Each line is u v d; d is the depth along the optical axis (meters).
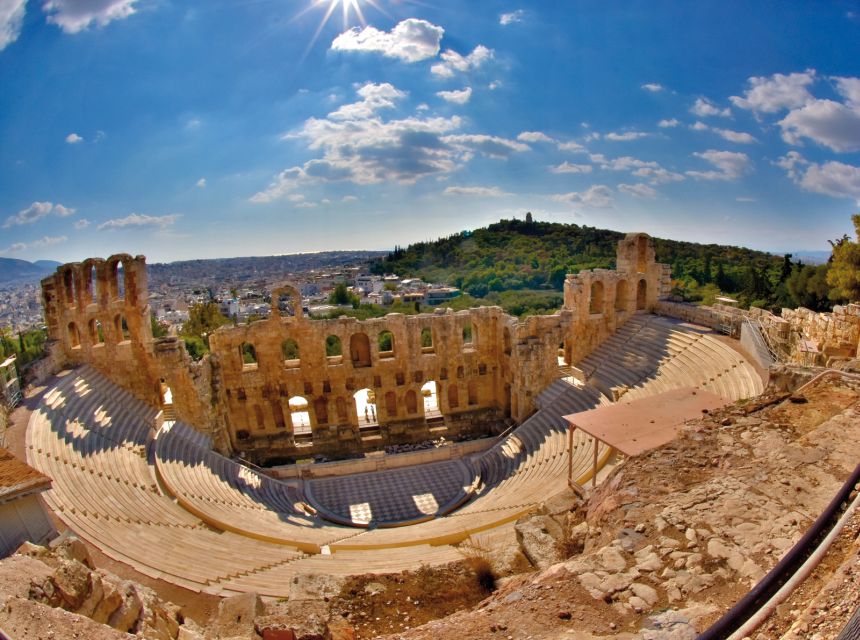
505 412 50.38
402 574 15.67
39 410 29.95
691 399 21.33
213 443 41.16
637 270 48.91
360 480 40.78
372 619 13.80
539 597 10.27
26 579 9.49
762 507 11.62
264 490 37.03
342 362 46.88
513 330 46.38
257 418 46.50
